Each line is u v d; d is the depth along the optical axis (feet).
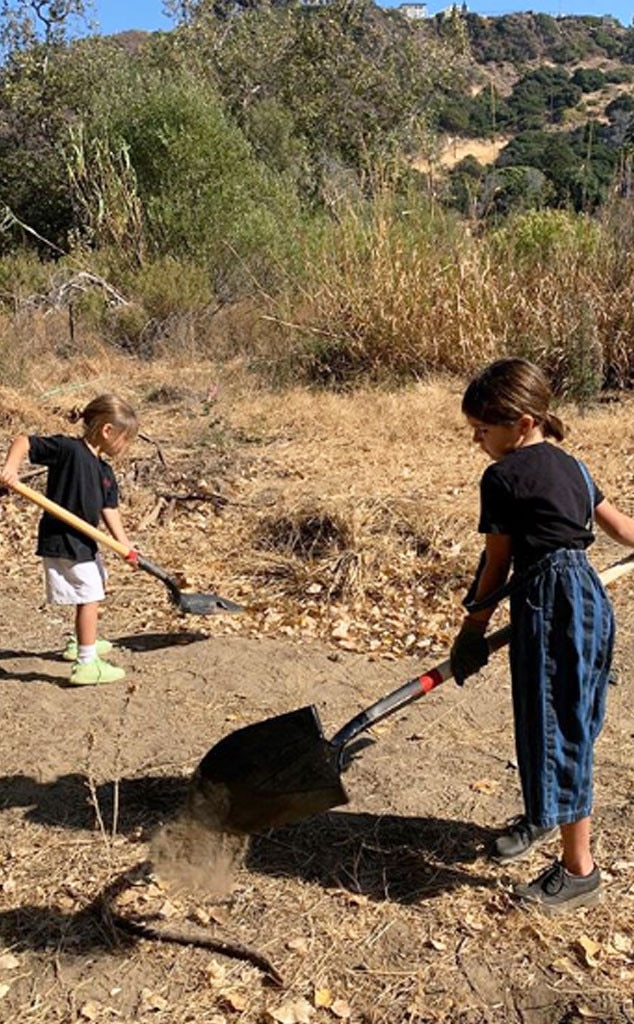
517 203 43.27
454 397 35.91
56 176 77.56
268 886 12.36
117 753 15.30
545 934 11.41
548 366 36.81
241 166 60.44
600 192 42.42
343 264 41.29
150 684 17.47
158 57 94.17
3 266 54.75
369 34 92.99
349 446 31.17
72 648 18.53
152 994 10.82
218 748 11.73
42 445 17.38
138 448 31.22
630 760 14.79
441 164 44.01
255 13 96.99
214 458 29.68
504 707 16.46
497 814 13.61
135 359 45.62
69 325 47.50
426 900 12.05
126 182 57.11
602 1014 10.41
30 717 16.40
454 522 23.17
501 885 12.25
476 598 11.60
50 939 11.59
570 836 11.63
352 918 11.80
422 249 40.22
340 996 10.76
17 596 21.71
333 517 22.99
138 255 54.65
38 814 13.88
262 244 54.03
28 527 25.21
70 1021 10.54
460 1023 10.41
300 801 11.55
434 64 91.86
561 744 11.12
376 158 45.16
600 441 30.81
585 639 11.05
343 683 17.47
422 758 14.97
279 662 18.22
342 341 40.04
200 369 42.70
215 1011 10.61
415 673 17.80
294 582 21.48
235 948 11.26
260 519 24.41
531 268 40.09
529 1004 10.60
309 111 89.92
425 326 39.04
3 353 41.27
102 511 17.97
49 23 83.97
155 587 21.85
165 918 11.87
